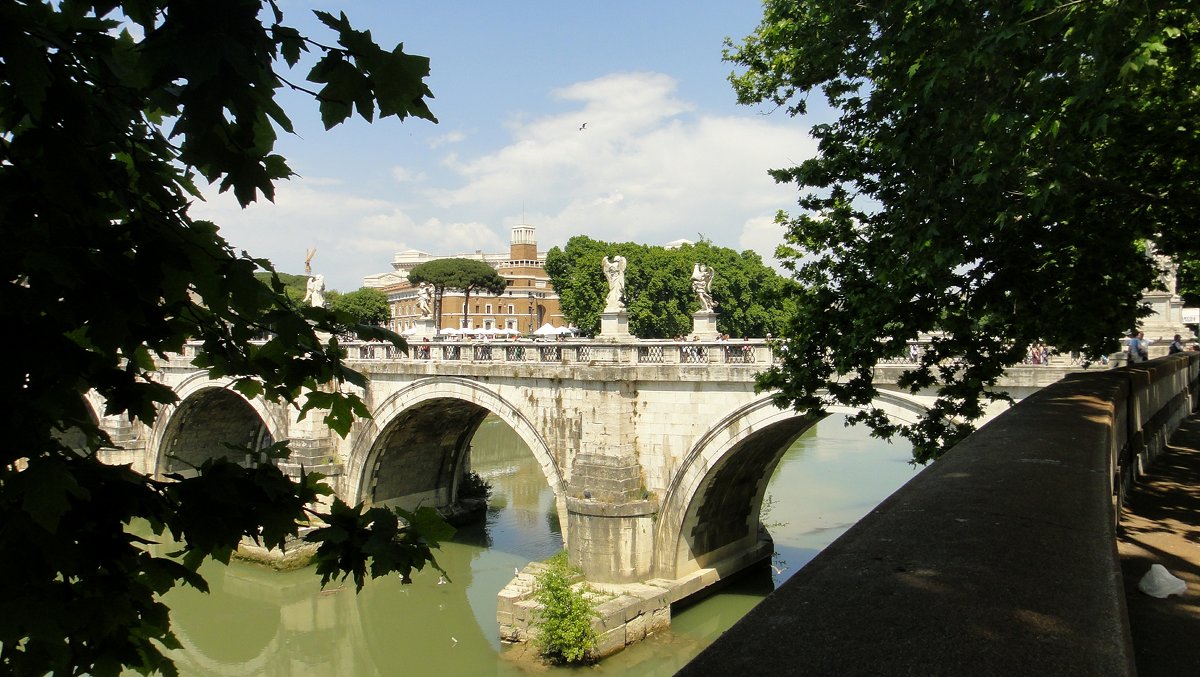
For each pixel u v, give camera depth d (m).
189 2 2.99
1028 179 10.11
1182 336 30.28
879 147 12.98
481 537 38.91
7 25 2.90
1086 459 5.41
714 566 29.48
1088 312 12.91
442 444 40.88
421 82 3.54
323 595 32.31
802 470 48.94
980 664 2.33
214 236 3.83
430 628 28.77
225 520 3.70
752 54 17.47
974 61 9.27
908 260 11.83
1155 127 9.91
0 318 3.03
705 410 26.42
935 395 22.59
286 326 3.92
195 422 45.44
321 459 36.38
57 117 3.21
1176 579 5.63
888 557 3.40
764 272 87.25
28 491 2.89
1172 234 12.01
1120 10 7.69
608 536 26.97
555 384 29.73
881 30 12.08
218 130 3.33
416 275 89.00
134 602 3.57
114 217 3.61
